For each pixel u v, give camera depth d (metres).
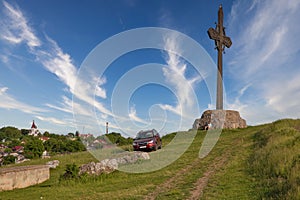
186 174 10.56
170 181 9.69
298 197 5.83
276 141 13.05
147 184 9.58
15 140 80.12
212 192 7.59
